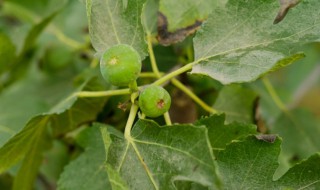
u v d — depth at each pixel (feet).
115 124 1.76
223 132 1.44
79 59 2.34
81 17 2.35
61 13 2.36
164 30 1.60
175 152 1.26
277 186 1.33
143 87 1.35
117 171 1.29
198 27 1.58
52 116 1.65
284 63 1.29
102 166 1.62
